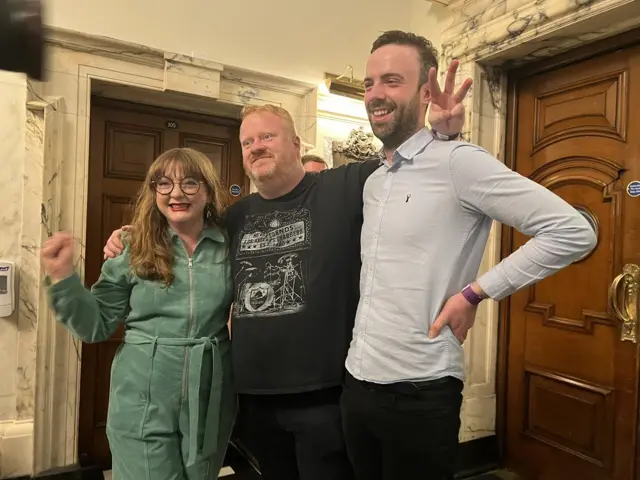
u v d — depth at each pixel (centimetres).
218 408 142
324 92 281
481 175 99
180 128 275
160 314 140
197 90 246
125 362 139
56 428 222
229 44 256
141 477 135
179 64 241
